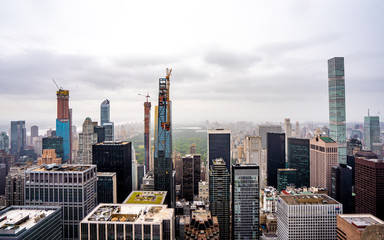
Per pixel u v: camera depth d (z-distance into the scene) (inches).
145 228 6318.9
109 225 6392.7
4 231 5876.0
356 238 6845.5
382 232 3900.1
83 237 6422.2
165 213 6988.2
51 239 7160.4
